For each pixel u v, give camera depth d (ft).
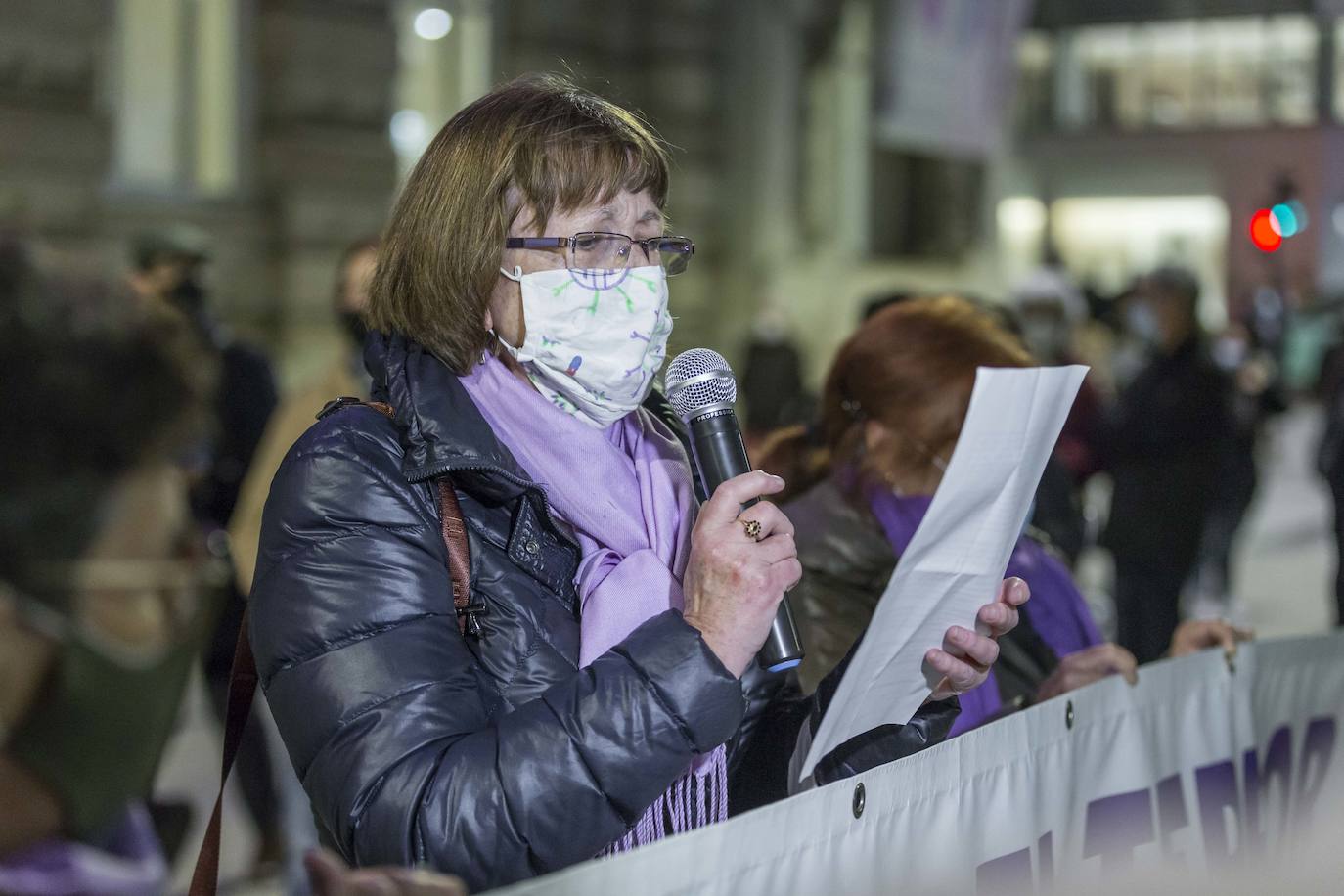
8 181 26.27
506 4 37.73
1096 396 19.21
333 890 4.29
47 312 3.42
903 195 55.57
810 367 46.70
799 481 7.51
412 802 4.76
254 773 12.50
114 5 27.94
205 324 13.98
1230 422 18.51
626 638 5.05
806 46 46.52
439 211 5.44
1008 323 10.25
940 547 5.43
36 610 3.39
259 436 13.79
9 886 3.49
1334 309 56.70
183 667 3.70
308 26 31.83
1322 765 8.23
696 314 44.16
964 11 35.88
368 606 5.03
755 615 5.00
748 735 6.15
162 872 3.82
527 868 4.78
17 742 3.45
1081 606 7.82
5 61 26.12
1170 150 73.87
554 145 5.39
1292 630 25.11
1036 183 79.15
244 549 12.14
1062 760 6.48
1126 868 6.86
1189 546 18.26
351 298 12.48
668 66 42.70
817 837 5.08
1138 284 36.60
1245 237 70.08
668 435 6.11
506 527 5.40
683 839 4.57
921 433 6.97
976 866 5.91
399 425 5.33
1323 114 65.57
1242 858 7.57
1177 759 7.23
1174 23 71.56
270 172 31.45
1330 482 9.76
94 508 3.43
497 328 5.57
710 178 44.11
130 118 28.99
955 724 7.01
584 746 4.77
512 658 5.23
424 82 35.70
